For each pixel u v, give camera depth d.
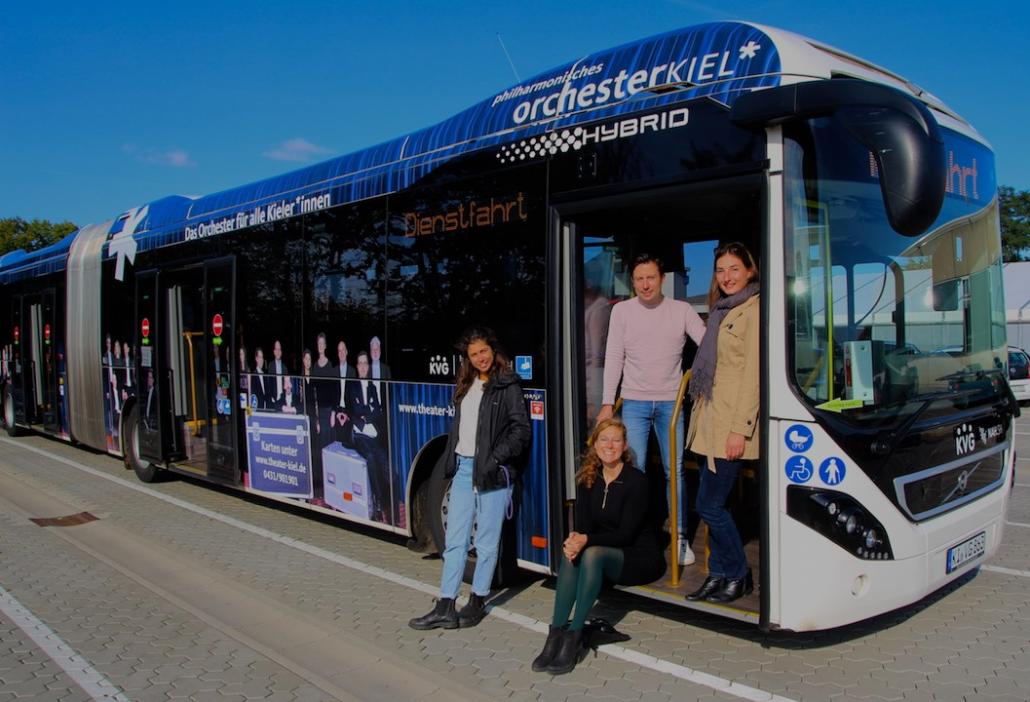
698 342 5.09
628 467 4.68
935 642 4.88
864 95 3.84
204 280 9.04
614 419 4.69
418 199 6.26
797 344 4.21
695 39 4.73
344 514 7.09
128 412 10.85
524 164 5.42
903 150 3.65
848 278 4.35
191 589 6.19
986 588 5.86
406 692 4.34
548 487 5.28
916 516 4.45
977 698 4.14
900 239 4.62
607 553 4.59
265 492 8.12
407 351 6.35
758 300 4.39
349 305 6.95
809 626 4.18
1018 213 55.22
